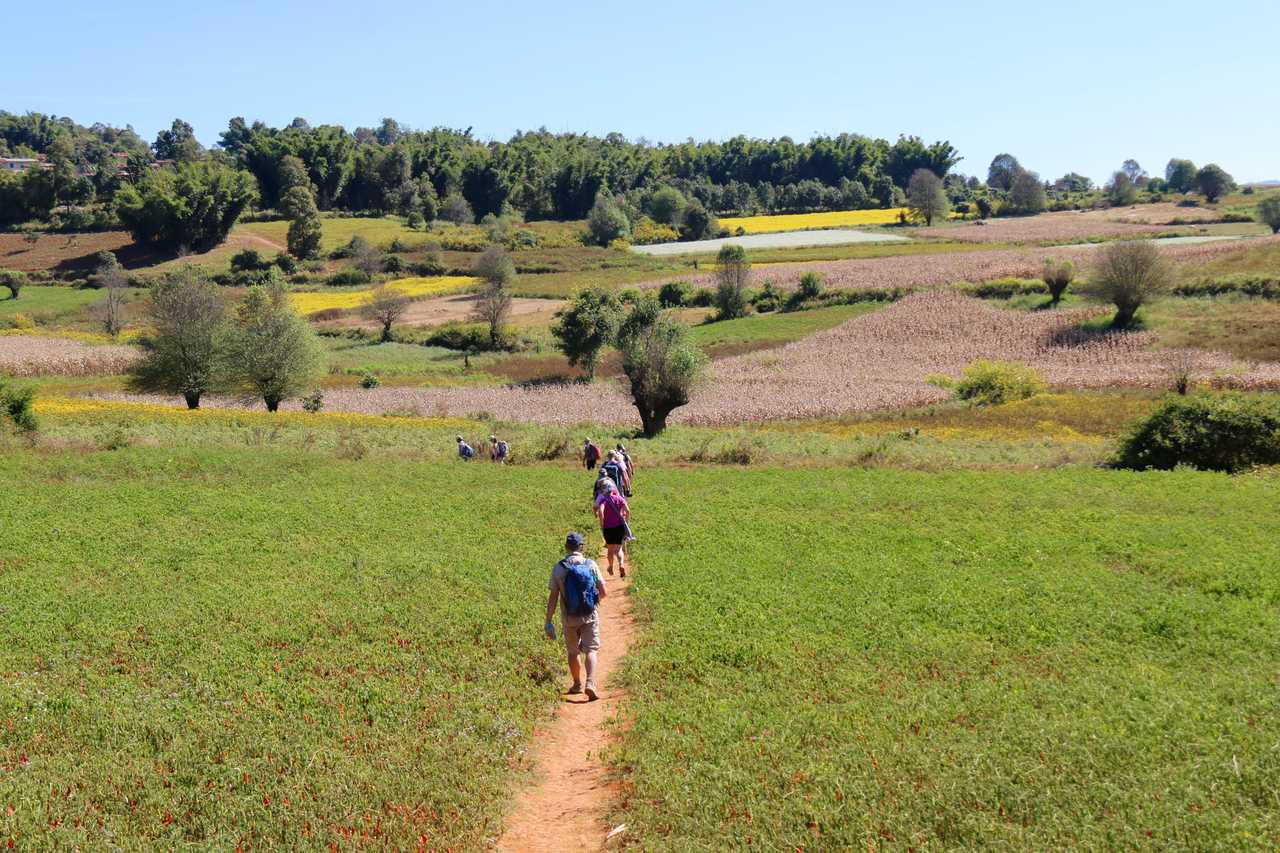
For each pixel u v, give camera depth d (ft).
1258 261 372.79
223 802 30.73
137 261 555.28
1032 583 58.65
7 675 43.52
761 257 562.66
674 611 55.83
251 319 232.73
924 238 626.64
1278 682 38.65
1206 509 85.56
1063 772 30.14
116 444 133.49
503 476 114.32
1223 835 25.43
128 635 50.03
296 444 148.05
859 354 313.32
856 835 27.22
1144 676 40.52
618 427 213.87
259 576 63.62
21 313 427.74
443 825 29.66
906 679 42.24
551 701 42.45
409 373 323.37
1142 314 325.21
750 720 37.70
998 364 243.40
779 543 74.64
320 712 39.42
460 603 57.21
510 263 492.13
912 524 81.56
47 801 30.48
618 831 29.30
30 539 73.36
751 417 225.56
